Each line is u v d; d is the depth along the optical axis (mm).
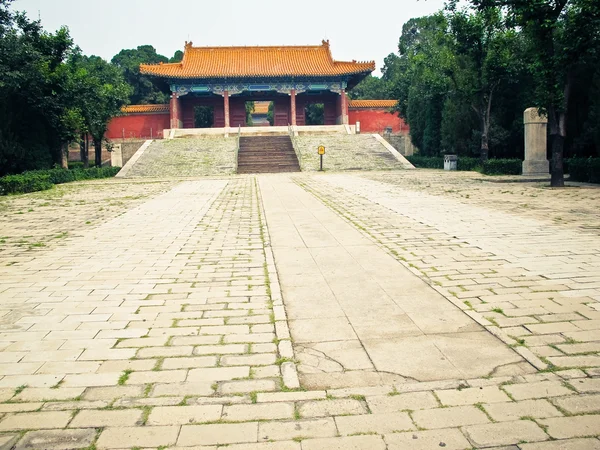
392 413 3742
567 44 18828
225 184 26641
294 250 9266
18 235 11953
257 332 5355
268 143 48281
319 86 60531
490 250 8820
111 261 8797
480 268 7625
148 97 75938
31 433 3564
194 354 4828
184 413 3799
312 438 3469
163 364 4621
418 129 46375
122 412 3818
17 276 7844
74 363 4668
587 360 4469
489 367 4398
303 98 65438
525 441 3381
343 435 3496
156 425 3650
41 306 6324
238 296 6617
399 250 9039
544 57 19844
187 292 6844
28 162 32781
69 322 5738
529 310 5730
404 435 3479
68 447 3404
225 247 9828
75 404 3943
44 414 3801
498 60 29609
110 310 6137
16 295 6809
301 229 11570
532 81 30766
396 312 5789
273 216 13805
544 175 28297
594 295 6195
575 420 3594
